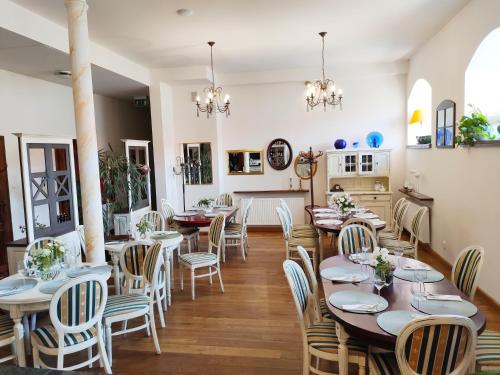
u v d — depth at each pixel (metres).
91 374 1.24
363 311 2.21
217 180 7.69
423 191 6.21
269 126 7.69
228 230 5.91
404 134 7.30
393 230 5.79
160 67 6.78
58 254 3.17
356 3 4.10
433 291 2.49
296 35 5.15
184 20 4.41
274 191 7.71
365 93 7.36
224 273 5.28
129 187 6.25
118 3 3.88
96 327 2.72
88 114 3.75
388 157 7.04
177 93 7.59
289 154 7.67
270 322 3.73
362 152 7.09
